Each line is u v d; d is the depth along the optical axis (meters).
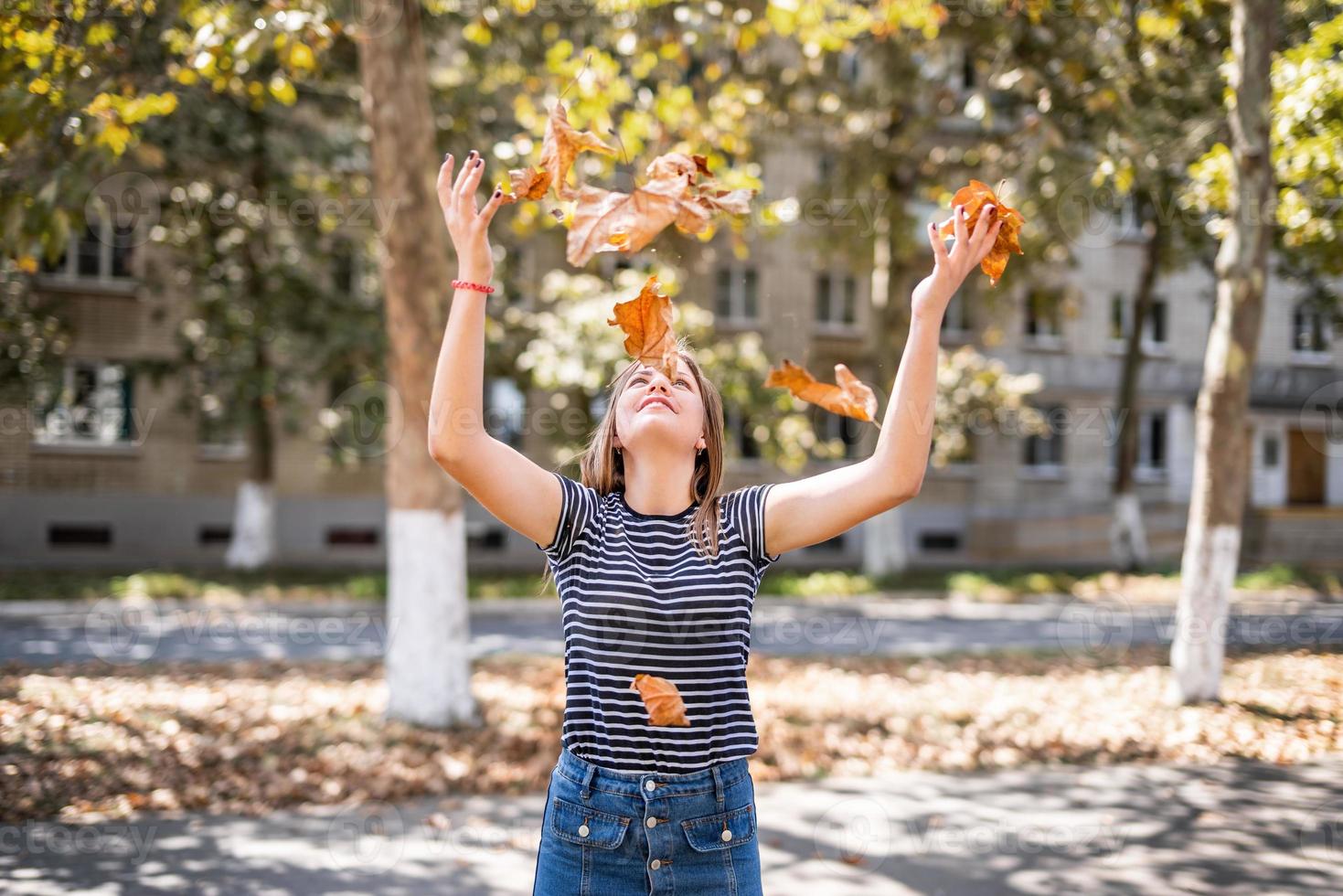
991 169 12.74
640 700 2.08
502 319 16.59
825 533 2.19
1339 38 7.12
